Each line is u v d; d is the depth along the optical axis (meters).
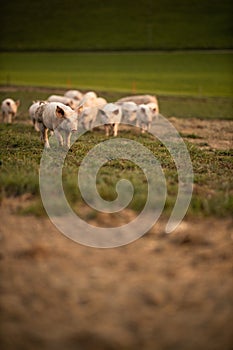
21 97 48.19
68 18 137.38
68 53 104.06
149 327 7.40
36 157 17.73
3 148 19.84
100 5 147.50
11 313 7.67
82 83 66.38
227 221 11.12
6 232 10.48
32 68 84.56
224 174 16.45
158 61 88.81
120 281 8.62
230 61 85.31
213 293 8.21
